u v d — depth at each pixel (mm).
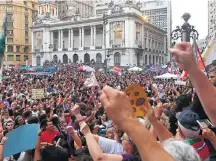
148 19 123250
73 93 22031
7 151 5336
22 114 11297
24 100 16750
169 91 21016
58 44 105062
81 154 4922
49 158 4387
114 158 3812
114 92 1700
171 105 10133
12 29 107312
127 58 88312
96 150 3506
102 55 94312
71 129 6301
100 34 96438
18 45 109250
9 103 17375
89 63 85375
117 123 1667
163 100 13469
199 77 1956
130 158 3822
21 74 48375
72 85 30219
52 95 21125
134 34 89000
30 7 113625
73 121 9914
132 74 58281
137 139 1633
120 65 89312
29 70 61594
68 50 101312
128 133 1651
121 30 88812
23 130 5535
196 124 3730
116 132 5348
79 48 99250
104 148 5051
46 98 18328
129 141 4035
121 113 1659
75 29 101062
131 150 4023
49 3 118062
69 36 101438
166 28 131000
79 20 97125
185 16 13344
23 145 5398
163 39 122500
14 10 107375
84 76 46906
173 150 2141
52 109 13406
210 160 4543
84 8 133125
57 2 126000
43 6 117625
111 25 91188
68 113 11672
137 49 90125
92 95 19953
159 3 132625
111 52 91125
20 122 9516
